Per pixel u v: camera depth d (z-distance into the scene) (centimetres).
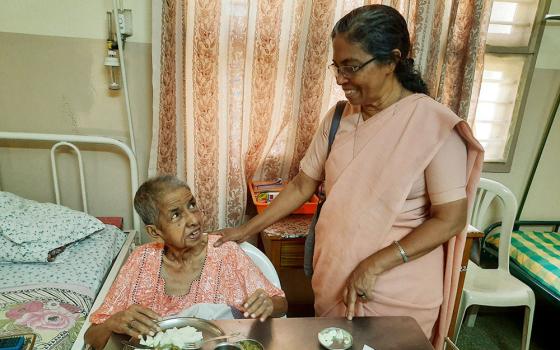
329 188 123
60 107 178
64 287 139
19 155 182
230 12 158
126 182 193
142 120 184
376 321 96
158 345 86
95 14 169
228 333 90
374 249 115
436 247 111
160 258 120
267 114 176
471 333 213
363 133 115
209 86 165
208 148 172
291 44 168
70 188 191
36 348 114
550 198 240
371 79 103
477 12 170
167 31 154
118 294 115
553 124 226
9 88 173
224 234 130
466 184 114
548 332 217
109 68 176
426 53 172
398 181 109
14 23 166
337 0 163
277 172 190
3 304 131
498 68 208
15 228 151
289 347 86
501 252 202
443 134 105
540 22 203
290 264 165
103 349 89
